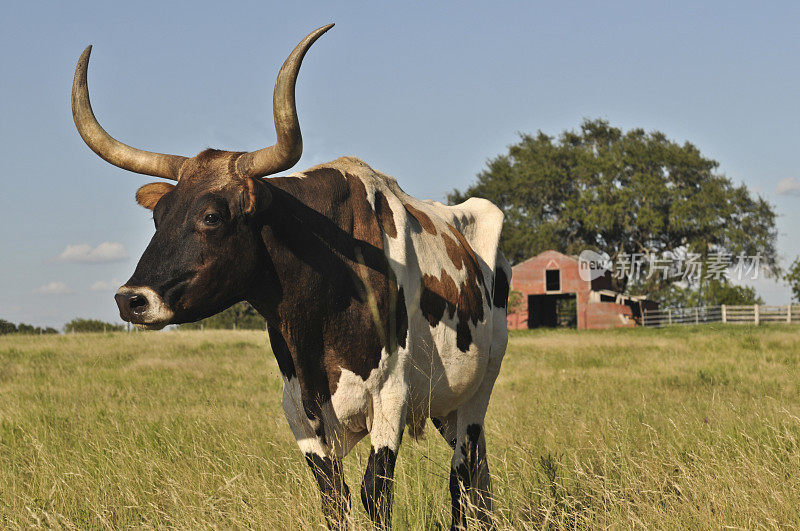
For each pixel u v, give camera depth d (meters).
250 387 13.50
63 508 4.80
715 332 33.75
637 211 57.75
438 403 4.73
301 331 3.88
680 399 10.36
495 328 5.40
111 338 24.64
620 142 60.91
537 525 4.42
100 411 9.66
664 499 4.58
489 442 6.98
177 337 25.39
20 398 11.22
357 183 4.27
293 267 3.80
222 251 3.52
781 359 17.56
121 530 4.53
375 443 4.04
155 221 3.68
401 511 4.16
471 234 5.53
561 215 58.97
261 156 3.60
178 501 4.70
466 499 4.46
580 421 7.86
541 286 48.56
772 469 5.22
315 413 3.97
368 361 4.01
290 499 4.29
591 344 25.14
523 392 12.27
